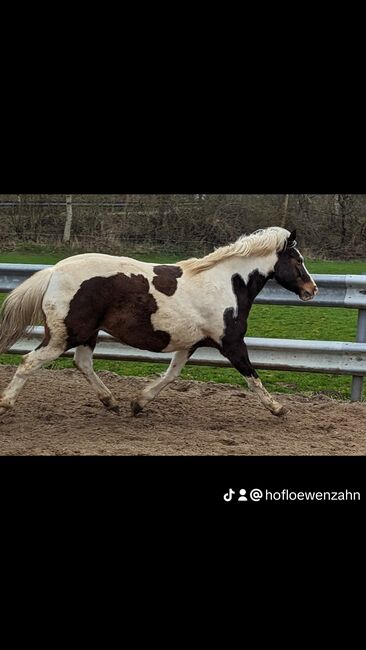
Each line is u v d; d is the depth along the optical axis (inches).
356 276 374.0
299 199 1000.9
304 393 398.9
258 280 332.5
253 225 977.5
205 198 984.3
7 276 413.1
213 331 322.3
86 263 305.9
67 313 301.0
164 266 320.2
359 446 297.1
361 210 986.1
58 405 347.6
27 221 998.4
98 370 415.8
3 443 285.6
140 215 987.3
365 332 377.1
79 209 997.8
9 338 309.3
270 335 556.7
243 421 331.6
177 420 330.6
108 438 297.0
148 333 312.8
